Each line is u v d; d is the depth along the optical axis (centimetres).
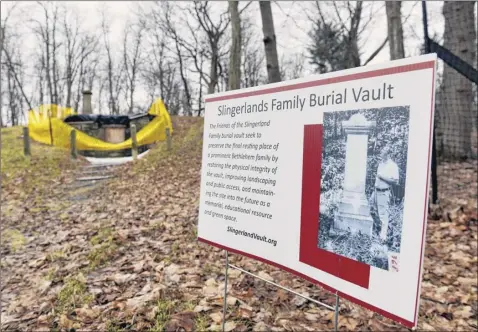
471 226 441
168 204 615
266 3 729
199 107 3148
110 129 1611
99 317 260
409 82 122
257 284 315
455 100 743
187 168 920
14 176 852
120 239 438
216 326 245
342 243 141
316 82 152
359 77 136
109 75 4206
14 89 3738
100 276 337
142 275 330
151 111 1708
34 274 360
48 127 1282
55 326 254
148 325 245
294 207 162
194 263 359
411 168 121
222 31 2331
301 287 313
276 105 171
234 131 193
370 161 132
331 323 260
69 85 3828
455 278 336
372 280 131
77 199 718
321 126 150
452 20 727
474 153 788
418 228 119
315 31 2066
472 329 263
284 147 166
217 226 200
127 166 1043
